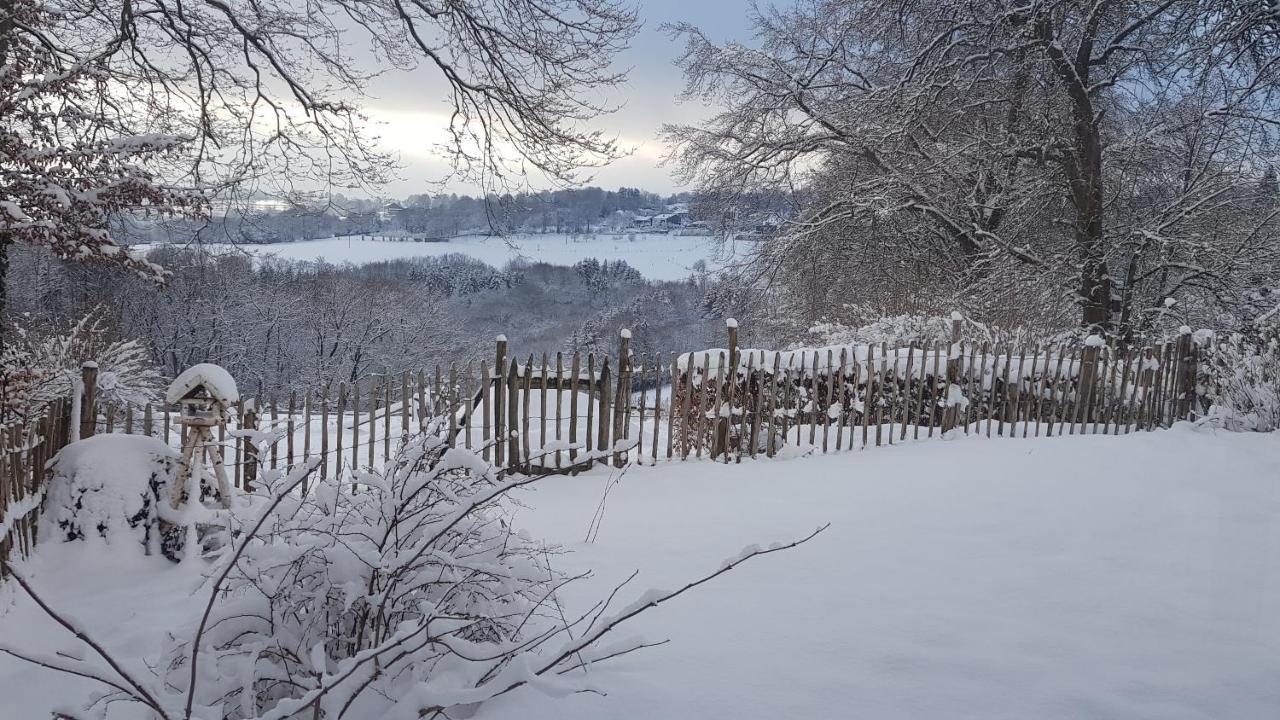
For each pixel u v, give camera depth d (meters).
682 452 8.53
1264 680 3.09
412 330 45.38
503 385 7.84
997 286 15.43
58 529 4.99
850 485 6.87
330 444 9.12
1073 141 16.03
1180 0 13.70
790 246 18.61
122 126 10.66
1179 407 10.49
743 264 20.08
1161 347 10.47
